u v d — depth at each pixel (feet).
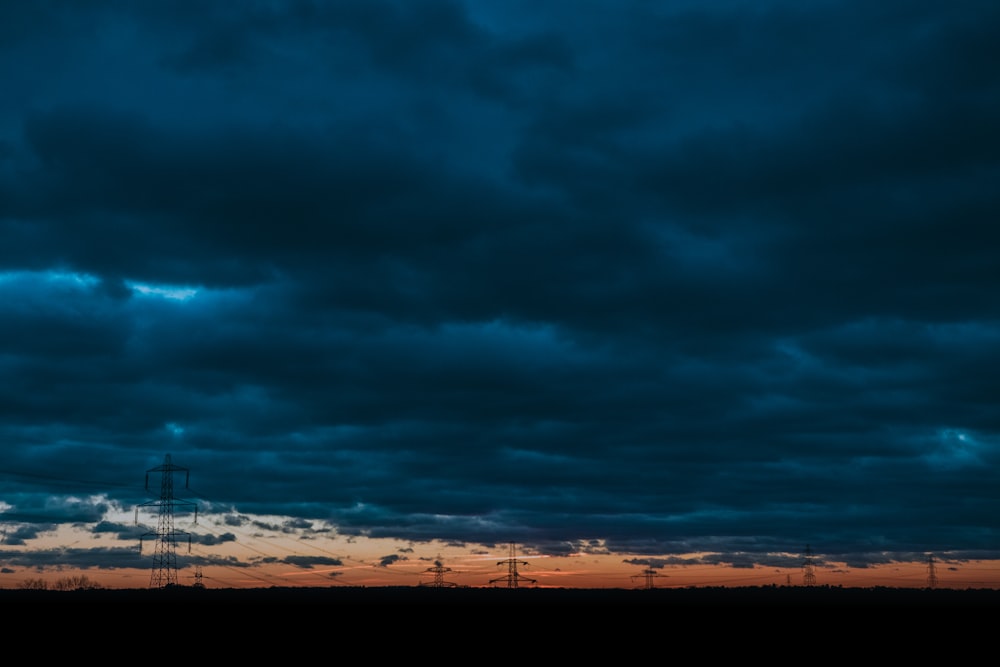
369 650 378.73
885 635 499.10
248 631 472.85
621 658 360.28
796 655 377.71
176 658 338.95
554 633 499.51
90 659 333.62
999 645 433.48
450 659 347.15
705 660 355.15
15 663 322.96
